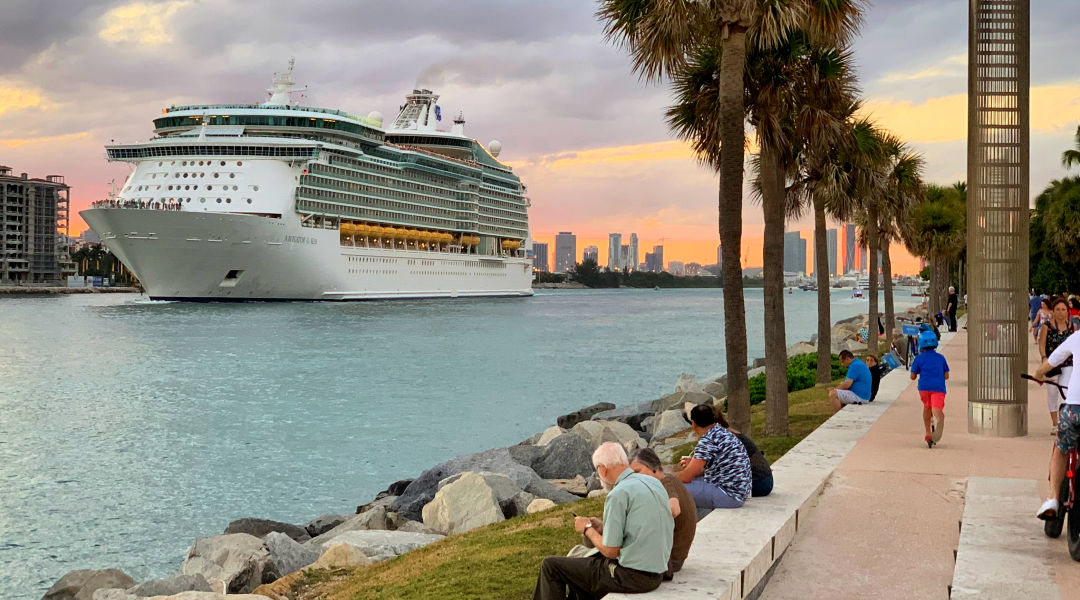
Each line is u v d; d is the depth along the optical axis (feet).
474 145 580.71
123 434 105.70
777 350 67.00
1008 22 53.26
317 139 437.58
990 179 53.42
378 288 484.33
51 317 373.20
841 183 93.30
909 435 53.57
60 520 70.18
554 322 367.04
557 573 25.11
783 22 51.11
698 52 61.87
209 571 46.24
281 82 452.35
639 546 24.14
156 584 42.78
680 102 63.93
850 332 199.72
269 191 409.69
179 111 430.20
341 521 62.03
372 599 34.86
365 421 115.34
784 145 66.90
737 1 49.98
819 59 63.93
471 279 578.25
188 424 112.78
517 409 127.44
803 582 28.91
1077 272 223.30
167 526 68.90
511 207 620.90
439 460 91.81
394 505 63.46
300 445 99.14
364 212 465.06
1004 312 53.21
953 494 38.63
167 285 411.95
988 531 31.09
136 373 169.89
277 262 415.64
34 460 90.99
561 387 153.48
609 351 226.17
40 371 173.37
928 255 211.82
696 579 25.41
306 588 40.88
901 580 28.84
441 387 150.82
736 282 52.13
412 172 500.74
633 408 110.01
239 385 151.64
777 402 66.90
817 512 36.17
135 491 78.84
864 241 161.89
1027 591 25.08
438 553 41.11
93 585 45.27
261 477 84.12
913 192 137.39
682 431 88.17
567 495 62.18
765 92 63.52
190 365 183.83
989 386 53.42
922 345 49.55
